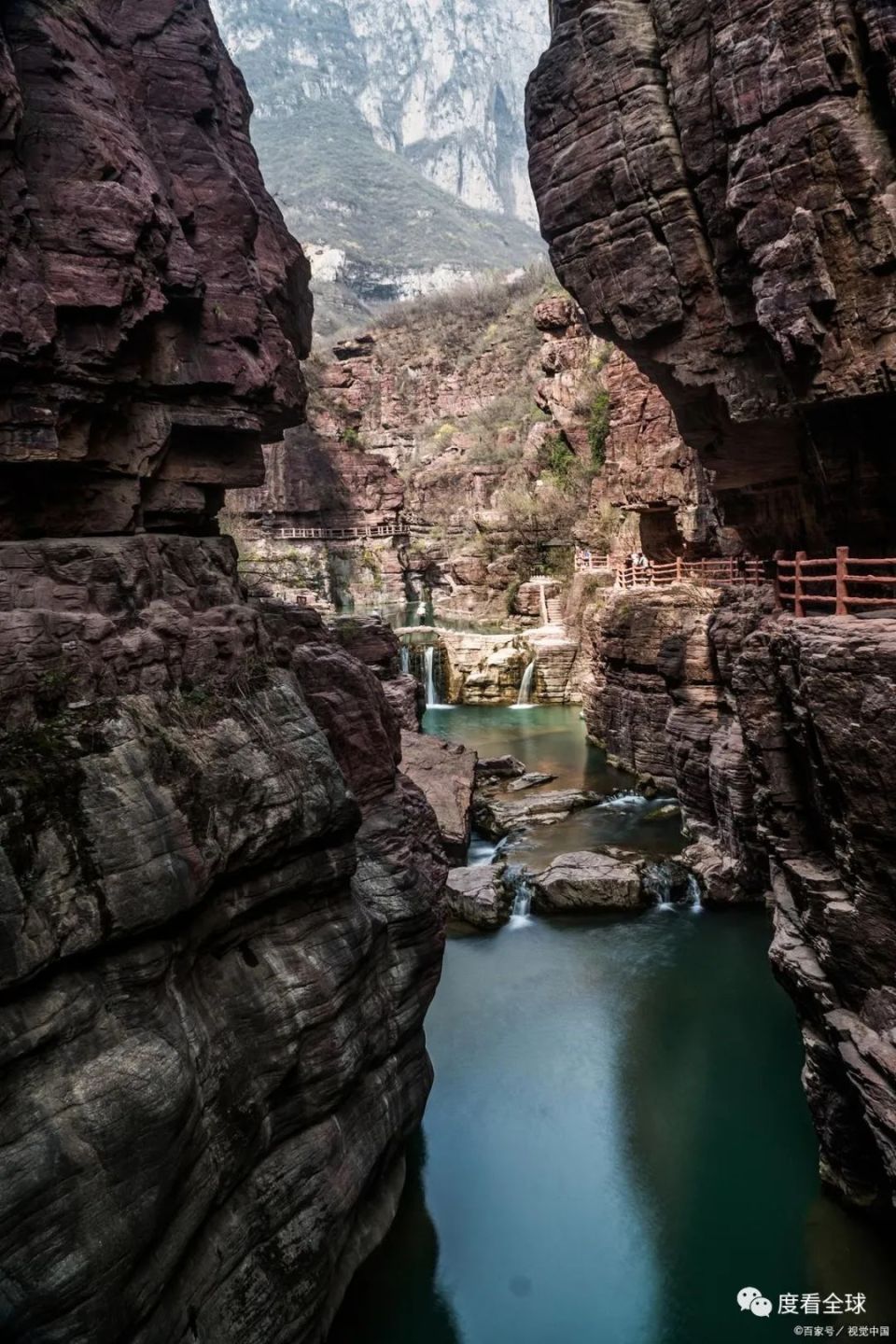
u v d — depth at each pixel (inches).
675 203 579.2
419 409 3435.0
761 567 856.3
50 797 284.8
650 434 1402.6
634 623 1157.7
